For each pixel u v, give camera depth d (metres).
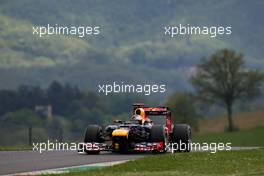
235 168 56.97
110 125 73.62
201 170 55.44
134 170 54.84
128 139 71.12
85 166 57.81
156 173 52.84
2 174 51.31
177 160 60.53
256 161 61.69
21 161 62.06
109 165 58.41
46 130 143.88
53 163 60.44
